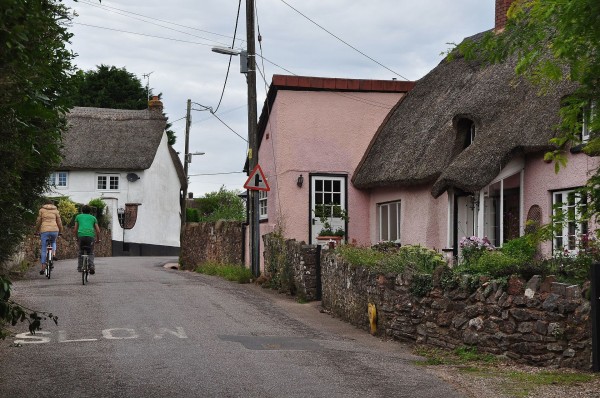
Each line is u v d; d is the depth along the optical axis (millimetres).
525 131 16656
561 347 10219
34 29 5453
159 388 8461
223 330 12875
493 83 19891
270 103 23797
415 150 20750
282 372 9461
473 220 18781
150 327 12852
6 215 9672
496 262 12078
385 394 8383
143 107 68062
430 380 9203
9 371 9281
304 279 17781
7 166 7211
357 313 14414
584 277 10805
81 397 8008
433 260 13500
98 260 33906
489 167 16781
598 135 8984
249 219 24516
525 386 8875
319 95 23359
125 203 51875
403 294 12891
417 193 20703
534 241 9523
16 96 5895
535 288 10617
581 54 7816
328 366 9953
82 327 12672
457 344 11680
